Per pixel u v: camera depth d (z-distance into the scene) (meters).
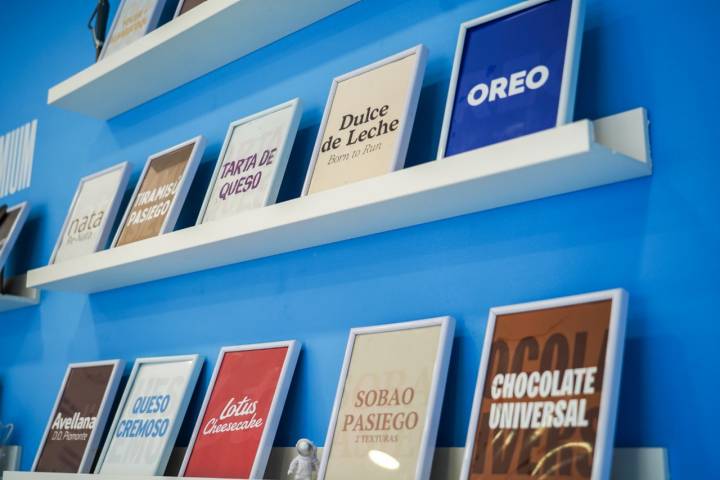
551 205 1.42
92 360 2.35
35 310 2.63
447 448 1.43
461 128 1.47
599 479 1.14
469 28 1.56
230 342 1.95
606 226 1.35
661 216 1.29
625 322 1.23
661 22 1.36
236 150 1.98
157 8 2.34
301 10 1.94
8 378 2.66
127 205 2.37
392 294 1.63
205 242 1.83
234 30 2.04
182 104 2.35
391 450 1.43
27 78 3.03
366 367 1.55
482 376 1.35
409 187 1.44
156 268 2.08
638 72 1.37
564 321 1.28
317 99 1.94
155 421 1.94
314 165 1.72
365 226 1.65
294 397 1.75
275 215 1.68
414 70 1.63
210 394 1.84
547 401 1.25
